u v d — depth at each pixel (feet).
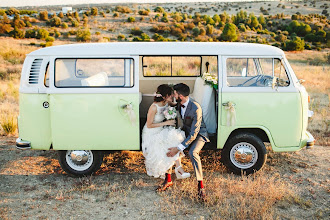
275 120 16.07
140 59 20.77
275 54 16.05
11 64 66.59
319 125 26.99
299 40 143.02
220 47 16.08
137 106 15.66
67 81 15.65
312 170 18.19
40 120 15.89
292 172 17.90
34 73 15.65
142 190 15.84
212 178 16.89
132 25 228.84
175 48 15.92
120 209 14.08
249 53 15.99
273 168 18.34
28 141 16.16
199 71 21.09
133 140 15.93
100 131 15.84
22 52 83.82
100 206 14.33
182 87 14.25
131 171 17.94
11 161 19.24
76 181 16.74
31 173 17.70
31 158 19.77
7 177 17.17
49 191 15.62
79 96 15.52
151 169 15.78
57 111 15.61
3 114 28.22
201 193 14.53
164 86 14.92
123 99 15.60
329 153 20.94
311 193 15.57
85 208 14.15
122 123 15.76
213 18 271.49
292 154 20.65
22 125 16.05
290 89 15.89
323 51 145.07
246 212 13.58
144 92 21.31
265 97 15.88
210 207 14.20
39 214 13.64
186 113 14.62
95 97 15.55
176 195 15.29
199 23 241.14
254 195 14.94
